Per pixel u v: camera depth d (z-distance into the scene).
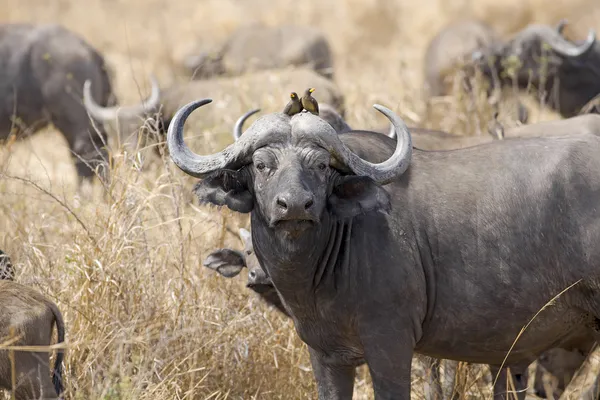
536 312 18.89
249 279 21.42
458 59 49.72
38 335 20.12
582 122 27.44
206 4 87.50
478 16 82.75
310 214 16.66
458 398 22.78
